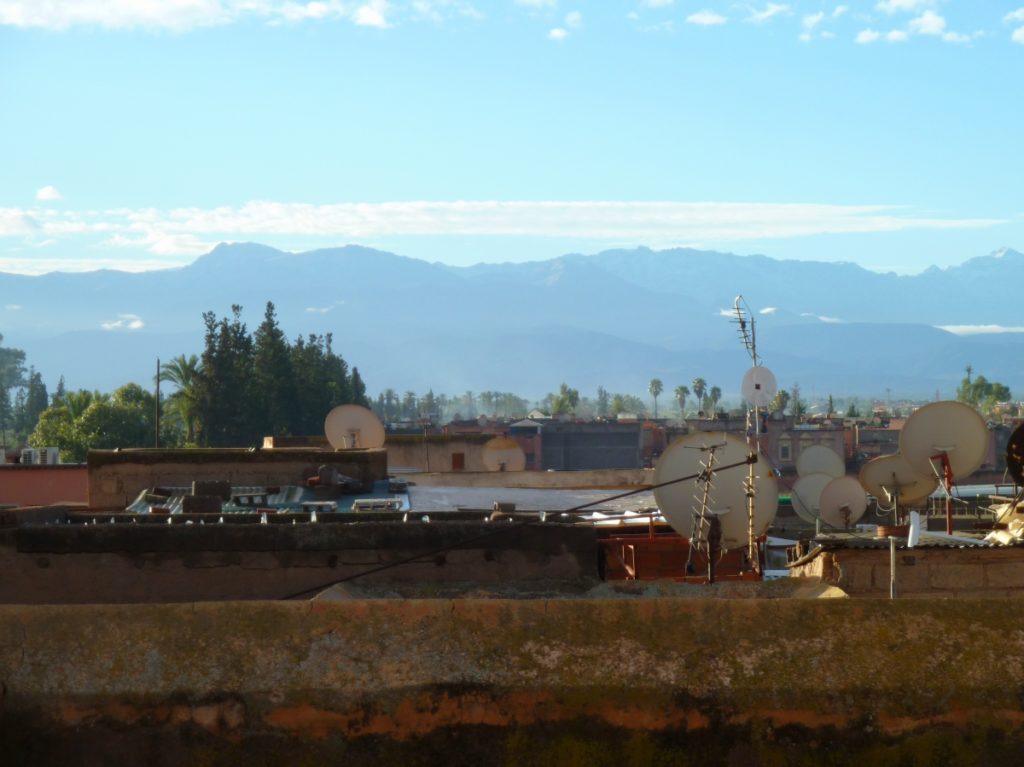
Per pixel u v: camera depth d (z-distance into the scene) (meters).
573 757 5.75
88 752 5.74
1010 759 5.71
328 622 5.99
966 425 19.25
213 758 5.75
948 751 5.73
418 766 5.75
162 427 100.75
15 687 5.77
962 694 5.76
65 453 95.12
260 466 26.23
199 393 96.44
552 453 125.44
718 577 14.37
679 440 14.52
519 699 5.79
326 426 33.06
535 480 36.75
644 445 125.75
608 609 6.04
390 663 5.86
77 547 11.98
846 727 5.75
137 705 5.77
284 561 12.11
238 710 5.77
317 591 12.09
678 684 5.79
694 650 5.90
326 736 5.77
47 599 11.88
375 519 16.22
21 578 11.89
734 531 14.26
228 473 26.20
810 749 5.74
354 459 26.41
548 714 5.78
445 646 5.91
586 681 5.80
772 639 5.93
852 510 23.95
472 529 12.25
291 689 5.79
